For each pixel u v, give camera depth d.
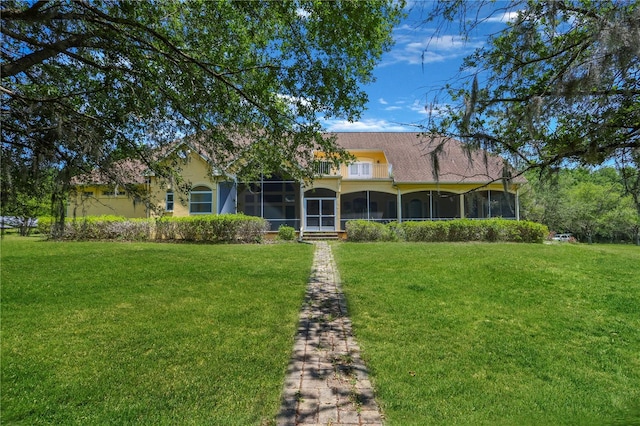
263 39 5.34
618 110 2.85
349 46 5.52
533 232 17.56
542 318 6.17
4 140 3.52
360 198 21.66
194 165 19.52
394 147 24.78
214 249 13.67
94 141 3.93
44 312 6.14
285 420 3.33
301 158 6.16
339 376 4.17
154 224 16.83
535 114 2.92
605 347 5.07
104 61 4.56
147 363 4.38
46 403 3.53
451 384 4.01
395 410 3.52
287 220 20.53
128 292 7.44
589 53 2.61
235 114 5.47
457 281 8.56
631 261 11.45
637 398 3.80
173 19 4.66
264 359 4.54
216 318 5.97
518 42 3.05
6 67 3.51
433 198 21.47
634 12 2.28
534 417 3.42
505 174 3.78
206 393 3.76
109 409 3.46
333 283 8.62
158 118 4.96
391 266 10.37
